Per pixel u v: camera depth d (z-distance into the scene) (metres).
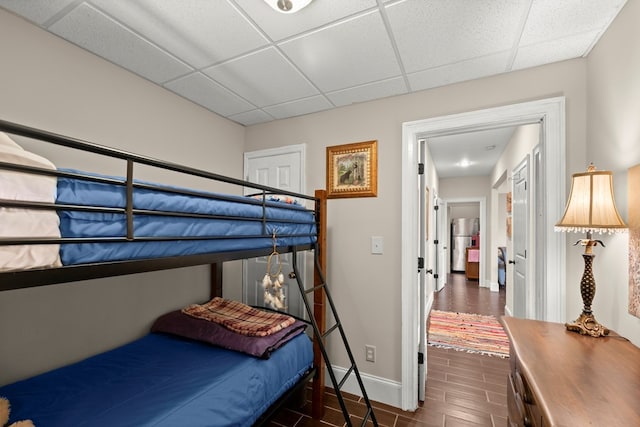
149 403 1.20
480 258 6.38
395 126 2.22
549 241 1.71
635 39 1.21
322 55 1.71
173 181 2.21
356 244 2.33
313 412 1.96
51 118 1.55
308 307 1.72
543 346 1.09
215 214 1.21
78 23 1.46
